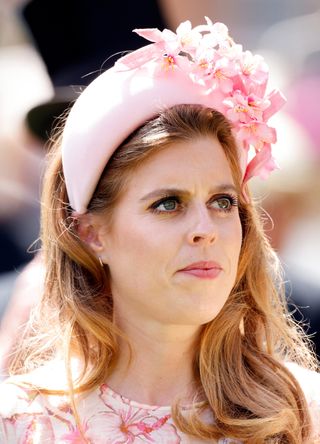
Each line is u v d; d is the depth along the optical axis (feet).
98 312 19.43
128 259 18.57
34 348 20.27
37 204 31.07
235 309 19.52
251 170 19.30
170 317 18.39
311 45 46.29
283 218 28.14
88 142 18.67
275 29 47.75
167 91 18.54
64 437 18.80
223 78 18.76
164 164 18.25
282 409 18.90
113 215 18.72
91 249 19.48
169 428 18.83
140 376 19.11
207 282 18.15
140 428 18.81
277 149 29.35
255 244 19.84
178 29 18.86
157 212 18.30
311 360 20.80
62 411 19.01
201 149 18.37
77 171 18.85
